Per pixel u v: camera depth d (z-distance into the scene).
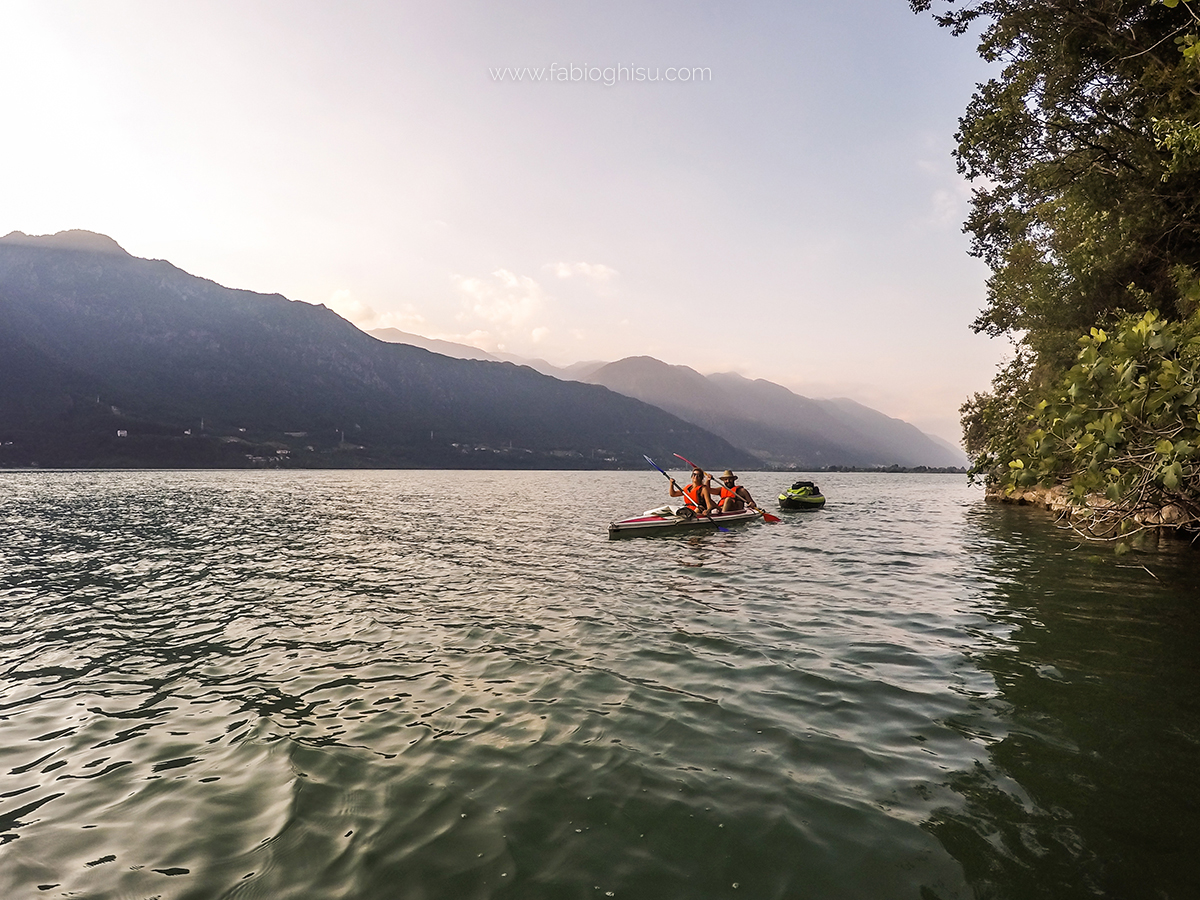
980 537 17.84
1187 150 10.81
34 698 6.06
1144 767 4.31
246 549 16.56
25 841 3.65
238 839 3.63
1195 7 10.91
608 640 7.63
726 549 15.30
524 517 26.75
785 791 4.06
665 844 3.52
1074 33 14.34
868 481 101.06
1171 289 16.58
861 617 8.64
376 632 8.23
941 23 16.77
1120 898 2.98
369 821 3.79
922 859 3.33
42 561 14.64
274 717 5.49
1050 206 21.31
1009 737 4.82
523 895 3.08
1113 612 8.77
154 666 7.01
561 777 4.30
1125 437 6.54
